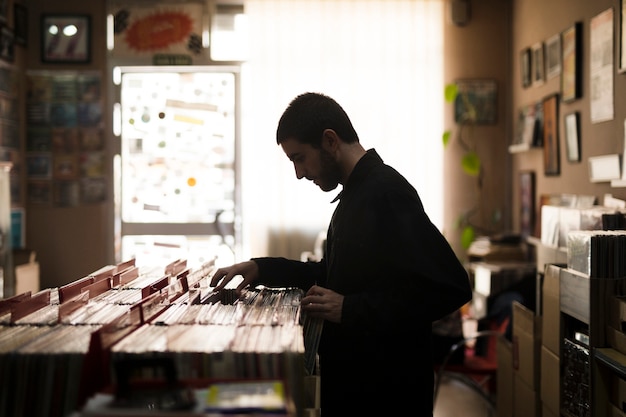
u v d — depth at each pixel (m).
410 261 1.70
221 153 5.61
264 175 5.44
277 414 1.07
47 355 1.24
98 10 5.49
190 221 5.61
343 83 5.45
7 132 5.17
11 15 5.20
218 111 5.60
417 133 5.45
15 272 4.63
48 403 1.24
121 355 1.23
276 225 5.45
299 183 5.44
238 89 5.58
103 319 1.52
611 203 3.28
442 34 5.46
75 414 1.08
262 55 5.44
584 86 3.81
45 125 5.51
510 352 3.32
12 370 1.24
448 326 3.77
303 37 5.45
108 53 5.52
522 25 5.07
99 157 5.53
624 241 2.34
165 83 5.59
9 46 5.14
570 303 2.52
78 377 1.24
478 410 4.05
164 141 5.60
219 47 5.52
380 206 1.79
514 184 5.35
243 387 1.18
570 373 2.53
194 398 1.13
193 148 5.61
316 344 1.66
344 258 1.85
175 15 5.51
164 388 1.17
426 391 1.89
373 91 5.45
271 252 5.45
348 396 1.89
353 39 5.45
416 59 5.45
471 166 5.01
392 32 5.45
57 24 5.49
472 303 4.65
